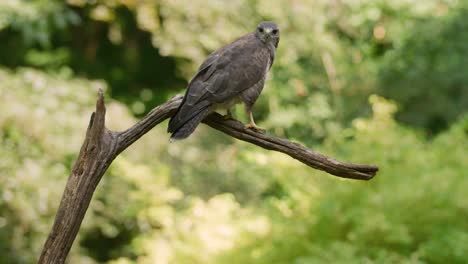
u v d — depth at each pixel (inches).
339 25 700.7
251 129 256.5
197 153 620.4
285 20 651.5
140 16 634.8
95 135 227.5
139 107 772.6
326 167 244.2
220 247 448.8
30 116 516.7
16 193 500.7
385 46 751.7
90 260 558.6
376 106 514.9
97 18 681.0
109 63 816.9
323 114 660.1
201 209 477.4
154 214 508.1
